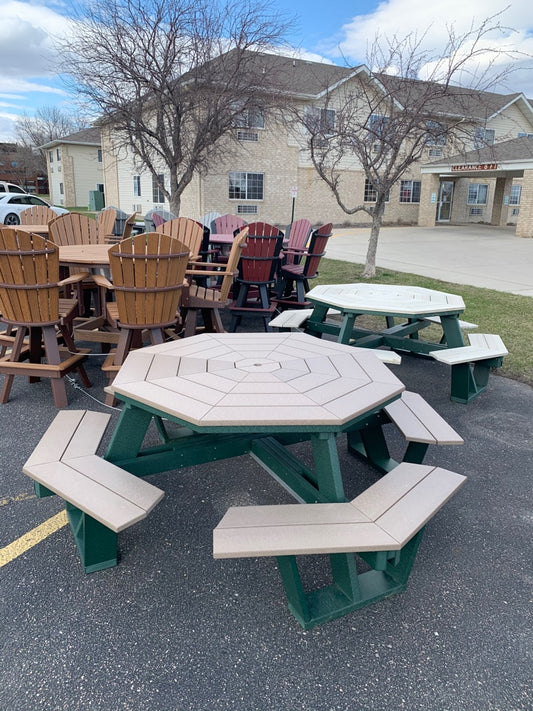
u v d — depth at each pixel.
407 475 1.98
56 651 1.67
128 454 2.19
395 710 1.50
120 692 1.53
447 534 2.33
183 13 9.09
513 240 16.31
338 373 2.19
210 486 2.69
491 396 4.01
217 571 2.06
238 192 18.94
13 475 2.73
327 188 20.98
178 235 5.41
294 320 4.55
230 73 9.74
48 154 38.69
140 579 2.00
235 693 1.54
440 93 7.90
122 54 9.23
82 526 2.07
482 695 1.55
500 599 1.94
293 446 3.18
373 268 9.56
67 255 4.11
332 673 1.61
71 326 4.46
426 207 21.69
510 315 6.43
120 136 10.56
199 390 1.95
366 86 10.30
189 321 4.55
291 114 12.18
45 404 3.66
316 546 1.52
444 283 8.79
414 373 4.59
